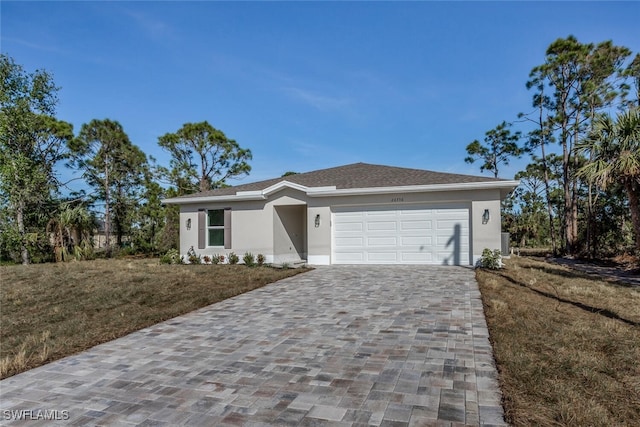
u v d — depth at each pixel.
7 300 8.98
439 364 4.42
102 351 5.44
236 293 9.13
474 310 6.89
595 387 3.73
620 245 19.59
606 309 6.91
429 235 13.44
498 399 3.53
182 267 13.88
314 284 10.09
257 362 4.70
